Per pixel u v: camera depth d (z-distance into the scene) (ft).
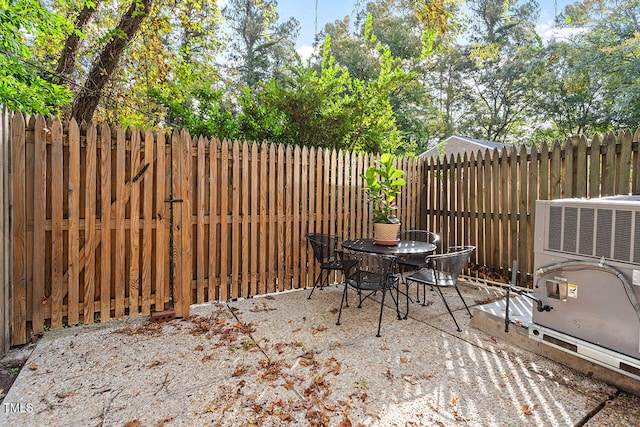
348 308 12.03
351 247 11.90
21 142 8.89
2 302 8.33
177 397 6.64
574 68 54.65
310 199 14.55
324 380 7.26
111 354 8.40
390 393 6.80
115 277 10.33
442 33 24.47
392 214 16.99
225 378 7.34
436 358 8.27
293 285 14.24
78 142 9.75
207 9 26.03
